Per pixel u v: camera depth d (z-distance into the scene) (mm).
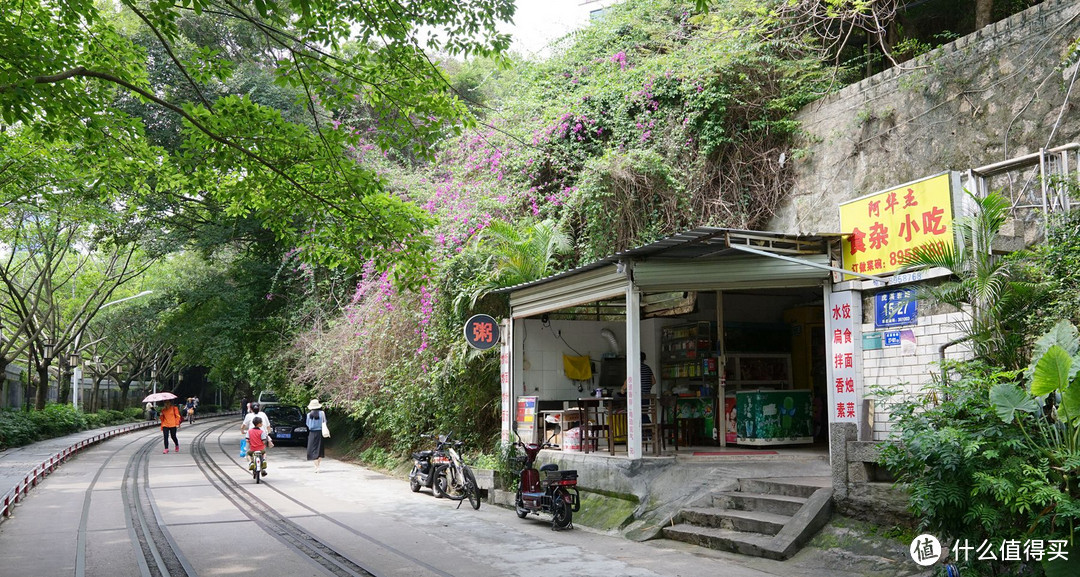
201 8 7879
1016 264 7934
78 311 32062
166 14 7844
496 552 8734
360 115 22859
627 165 13961
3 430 23312
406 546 9102
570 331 14305
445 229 16188
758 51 14383
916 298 8109
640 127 14688
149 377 53969
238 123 8836
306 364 22344
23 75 7457
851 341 9305
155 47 21641
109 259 31453
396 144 9758
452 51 9367
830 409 9516
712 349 12914
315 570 7812
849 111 12422
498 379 15219
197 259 32031
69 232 25234
